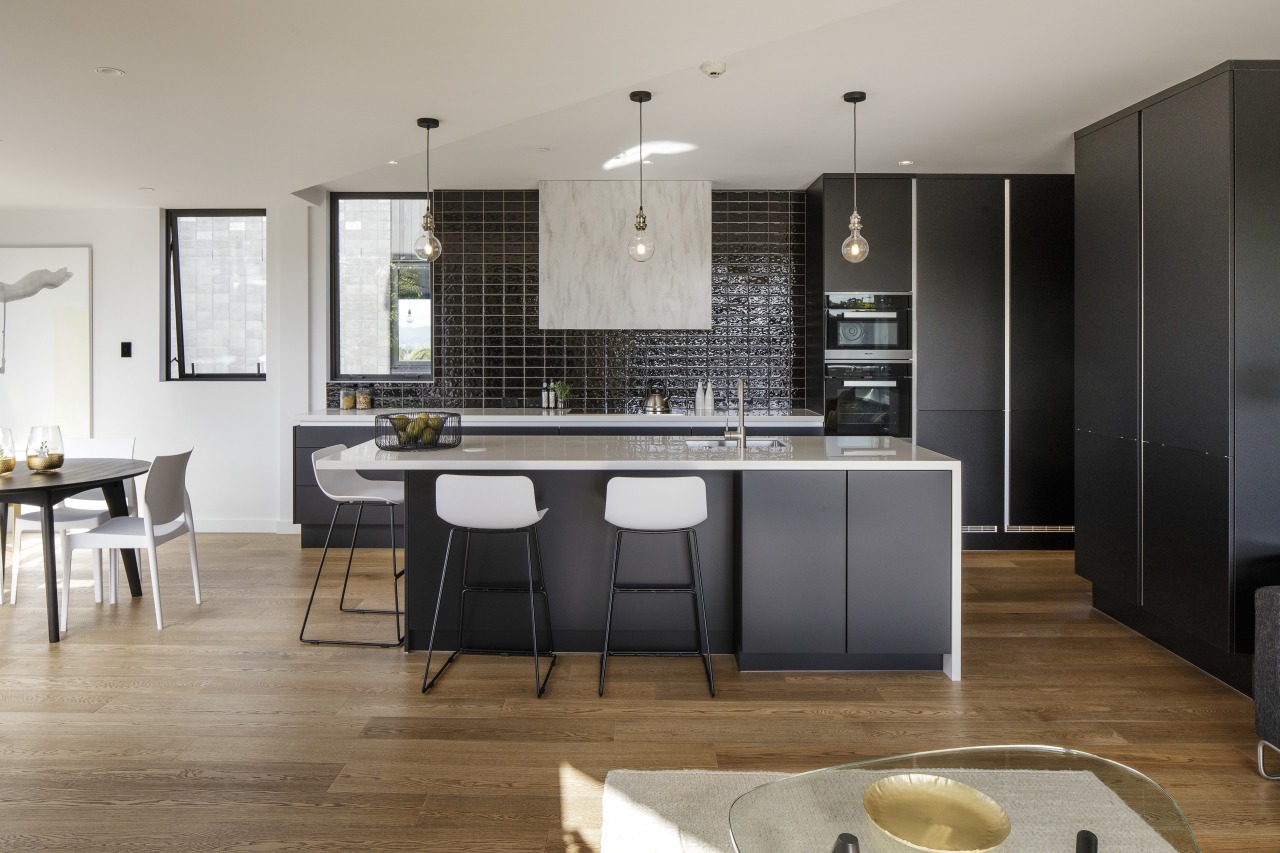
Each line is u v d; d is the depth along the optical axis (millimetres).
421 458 3574
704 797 2518
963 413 5785
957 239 5727
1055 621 4277
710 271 6020
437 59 3189
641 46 3104
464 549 3766
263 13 2764
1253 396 3295
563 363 6324
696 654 3572
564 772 2672
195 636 3969
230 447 6340
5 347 6273
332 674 3500
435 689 3346
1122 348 4039
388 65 3244
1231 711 3166
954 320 5758
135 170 4945
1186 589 3580
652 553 3748
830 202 5695
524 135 4789
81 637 3947
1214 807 2473
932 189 5707
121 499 4652
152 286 6270
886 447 4000
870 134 4770
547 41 3041
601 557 3756
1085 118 4449
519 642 3795
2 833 2295
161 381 6309
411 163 5469
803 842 1707
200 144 4344
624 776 2637
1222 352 3338
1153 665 3652
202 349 6422
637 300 6016
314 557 5574
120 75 3312
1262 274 3287
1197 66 3713
